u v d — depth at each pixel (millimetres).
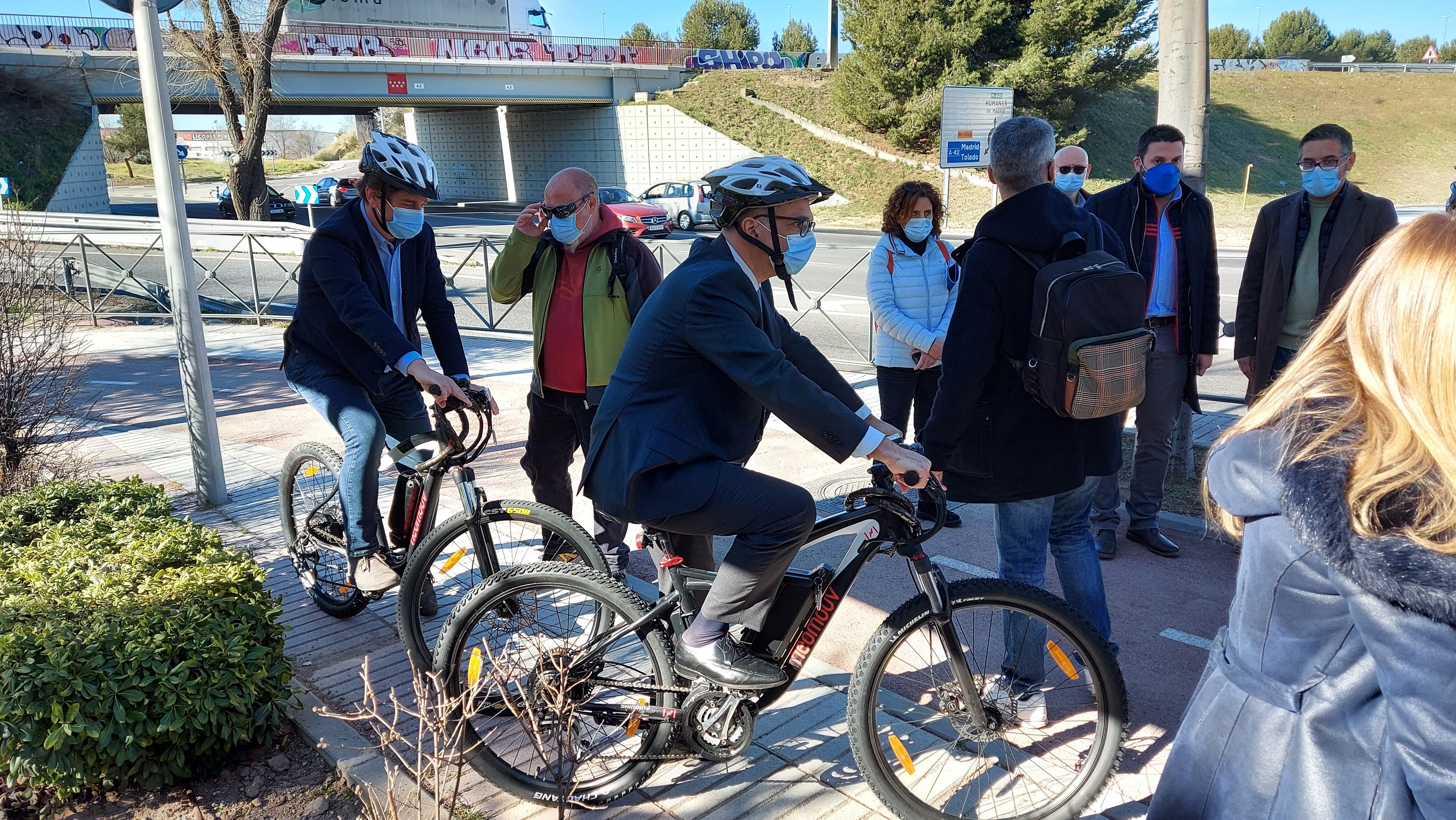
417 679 2604
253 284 14875
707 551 3504
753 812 2811
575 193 3932
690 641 2674
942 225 5137
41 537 3891
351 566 3881
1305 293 4562
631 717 2840
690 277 2535
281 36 26766
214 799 2957
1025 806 2805
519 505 3299
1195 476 5992
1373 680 1280
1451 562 1122
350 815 2855
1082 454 3133
